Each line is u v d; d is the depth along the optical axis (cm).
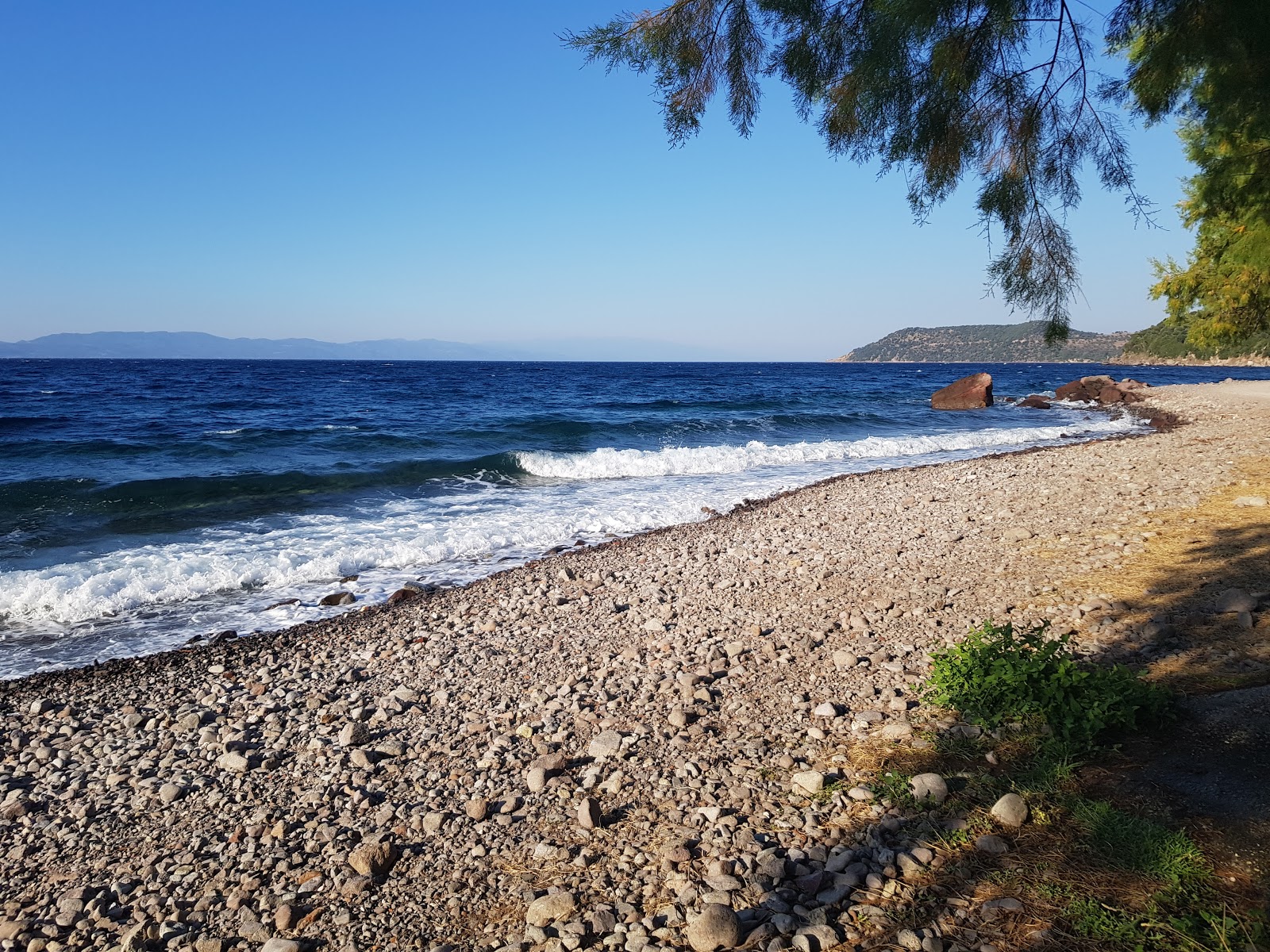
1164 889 303
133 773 539
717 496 1691
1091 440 2600
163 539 1274
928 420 3600
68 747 586
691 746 516
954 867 343
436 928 352
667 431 2958
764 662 665
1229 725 421
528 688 651
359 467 2003
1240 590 625
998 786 406
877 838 377
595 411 3981
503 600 938
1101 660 564
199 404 4253
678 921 334
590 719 571
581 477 1991
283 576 1080
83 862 431
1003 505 1287
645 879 371
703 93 486
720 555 1104
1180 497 1154
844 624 748
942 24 420
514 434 2841
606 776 483
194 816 475
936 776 414
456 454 2352
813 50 464
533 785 475
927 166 477
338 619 898
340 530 1352
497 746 537
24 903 397
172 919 373
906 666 624
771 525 1309
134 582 1023
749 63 478
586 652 730
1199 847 325
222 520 1422
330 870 404
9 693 701
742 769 476
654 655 704
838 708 552
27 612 936
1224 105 484
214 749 570
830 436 2961
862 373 12338
